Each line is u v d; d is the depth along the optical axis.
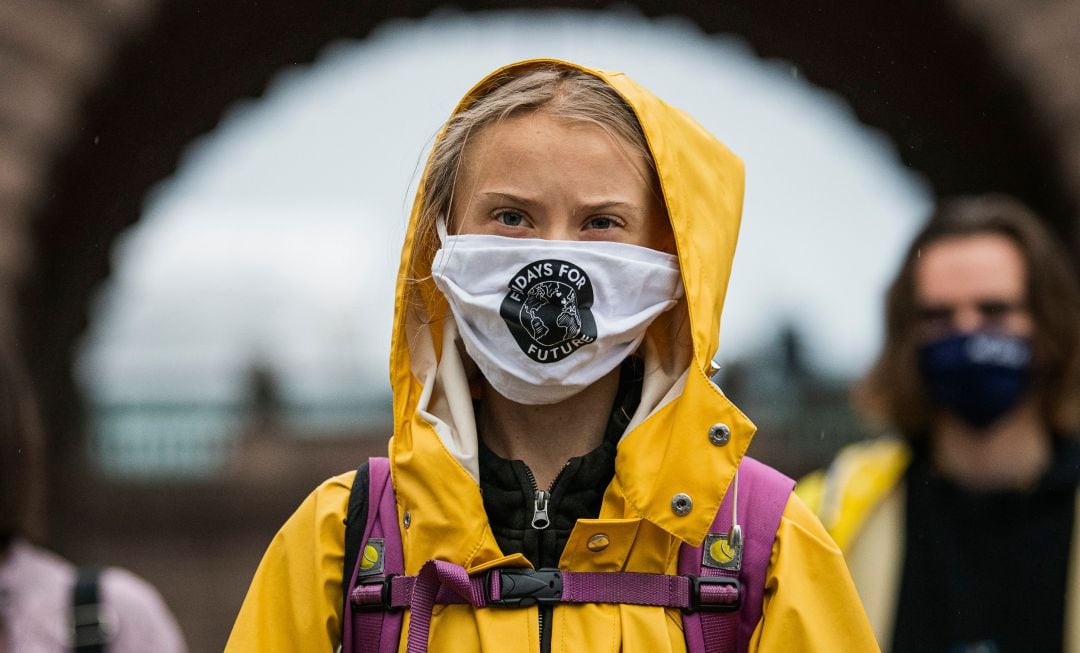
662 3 13.52
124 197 13.62
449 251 2.23
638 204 2.24
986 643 3.32
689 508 2.11
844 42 12.98
